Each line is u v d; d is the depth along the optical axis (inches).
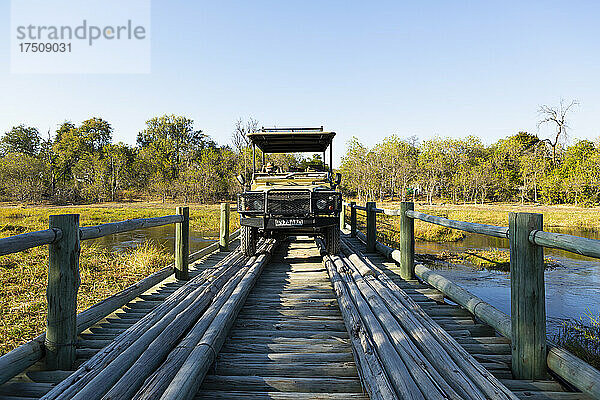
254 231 289.4
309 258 328.5
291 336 145.4
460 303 168.1
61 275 116.6
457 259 478.9
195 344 116.6
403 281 229.8
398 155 2009.1
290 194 269.6
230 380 108.6
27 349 109.0
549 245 97.0
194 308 148.2
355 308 156.9
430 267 433.7
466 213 1173.1
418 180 1972.2
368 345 115.8
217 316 140.6
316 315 171.8
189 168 2123.5
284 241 434.9
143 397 85.3
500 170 2016.5
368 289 179.0
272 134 309.3
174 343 119.6
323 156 358.0
